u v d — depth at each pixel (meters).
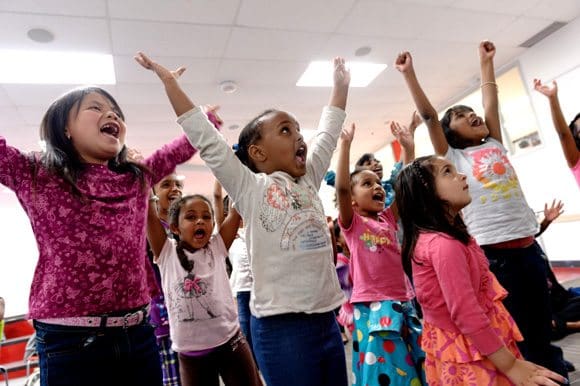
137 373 0.85
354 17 3.37
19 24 2.77
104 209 0.84
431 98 5.71
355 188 1.63
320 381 0.88
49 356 0.77
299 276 0.91
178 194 2.03
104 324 0.81
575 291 2.59
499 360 0.86
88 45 3.12
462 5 3.53
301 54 3.82
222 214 1.84
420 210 1.09
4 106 3.91
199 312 1.40
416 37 3.90
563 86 4.41
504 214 1.36
